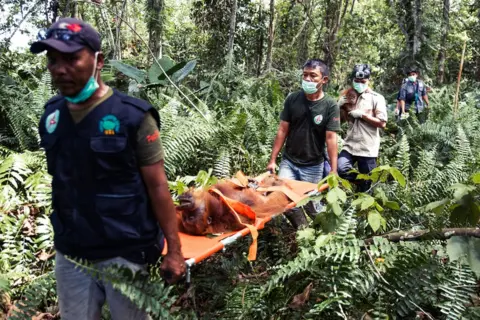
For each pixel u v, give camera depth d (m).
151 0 14.38
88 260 1.99
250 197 3.39
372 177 3.41
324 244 2.89
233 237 2.93
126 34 19.14
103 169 1.86
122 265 1.97
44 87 6.24
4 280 3.08
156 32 14.34
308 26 18.73
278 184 3.88
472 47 19.72
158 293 2.10
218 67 15.53
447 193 4.24
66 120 1.90
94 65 1.83
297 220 3.87
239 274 3.45
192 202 3.01
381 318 2.71
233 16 13.57
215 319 2.88
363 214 3.35
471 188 2.74
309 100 4.17
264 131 6.27
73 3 11.63
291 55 18.52
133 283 1.98
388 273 2.96
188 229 3.03
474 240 2.55
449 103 10.16
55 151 1.93
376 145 5.07
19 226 3.71
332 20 17.11
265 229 3.87
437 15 14.70
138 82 7.73
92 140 1.84
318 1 18.67
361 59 18.19
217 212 3.08
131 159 1.89
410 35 14.16
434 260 2.90
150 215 2.04
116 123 1.84
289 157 4.39
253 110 7.33
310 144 4.25
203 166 5.49
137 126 1.86
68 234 1.97
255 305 2.84
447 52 20.67
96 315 2.11
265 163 5.51
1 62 10.41
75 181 1.90
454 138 7.03
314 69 4.01
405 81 9.72
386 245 2.96
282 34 18.50
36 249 3.74
